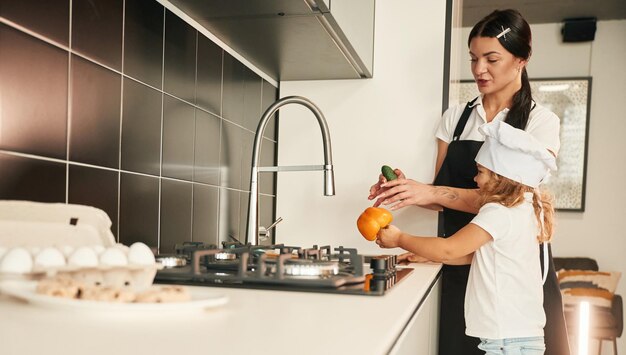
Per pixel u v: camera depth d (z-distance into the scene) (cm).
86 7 112
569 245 436
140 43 132
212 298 75
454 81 231
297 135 225
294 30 164
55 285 65
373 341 57
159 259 112
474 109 192
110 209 121
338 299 87
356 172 218
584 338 304
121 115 125
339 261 132
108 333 55
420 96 212
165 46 144
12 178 93
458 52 249
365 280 107
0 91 91
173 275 98
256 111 211
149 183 137
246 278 97
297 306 79
